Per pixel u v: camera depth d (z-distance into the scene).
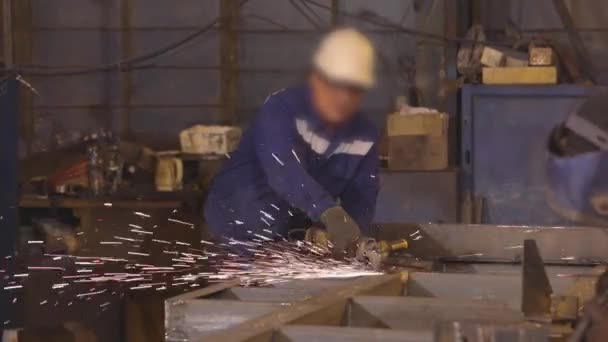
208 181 9.14
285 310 2.79
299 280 3.61
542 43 8.96
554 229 4.79
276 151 4.44
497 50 8.97
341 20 10.13
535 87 8.64
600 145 2.10
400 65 9.90
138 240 7.72
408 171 8.56
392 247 4.24
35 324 5.81
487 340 2.06
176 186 8.94
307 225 5.09
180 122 10.40
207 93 10.37
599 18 9.73
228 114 10.33
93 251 7.36
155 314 6.66
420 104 9.48
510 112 8.71
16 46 10.22
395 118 8.66
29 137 10.22
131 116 10.41
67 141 9.30
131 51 10.38
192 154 9.30
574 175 2.12
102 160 8.77
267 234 5.05
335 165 4.80
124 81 10.41
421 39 9.44
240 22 10.32
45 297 5.92
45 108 10.41
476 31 9.26
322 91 4.48
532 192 8.70
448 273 3.60
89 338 4.66
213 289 3.38
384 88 9.92
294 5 10.23
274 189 4.46
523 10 9.80
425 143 8.61
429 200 8.55
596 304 2.47
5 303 5.76
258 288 3.44
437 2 9.34
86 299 6.21
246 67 10.34
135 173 9.17
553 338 2.52
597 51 9.73
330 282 3.55
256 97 10.35
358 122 4.77
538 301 2.78
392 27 9.79
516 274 3.54
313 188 4.27
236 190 5.11
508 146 8.72
